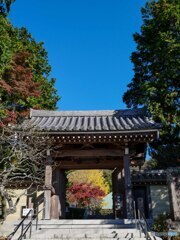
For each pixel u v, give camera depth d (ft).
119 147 45.03
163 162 72.84
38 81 83.30
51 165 44.21
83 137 42.09
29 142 41.68
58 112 56.90
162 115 58.08
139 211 38.04
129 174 43.01
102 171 139.44
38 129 41.42
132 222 38.86
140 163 55.67
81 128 41.45
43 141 41.81
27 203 52.95
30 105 71.00
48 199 42.09
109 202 113.29
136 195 62.28
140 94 69.31
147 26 69.41
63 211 52.06
